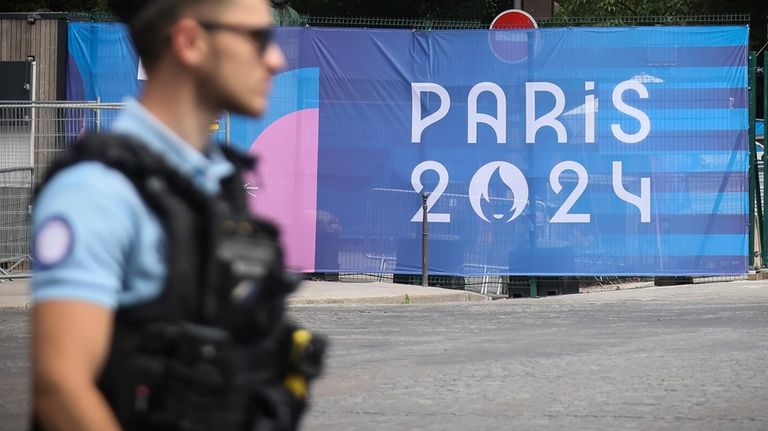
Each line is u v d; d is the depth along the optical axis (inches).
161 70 201.0
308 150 1540.4
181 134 201.0
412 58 1534.2
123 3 201.5
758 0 2874.0
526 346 960.9
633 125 1510.8
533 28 1519.4
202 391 188.1
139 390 185.6
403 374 818.2
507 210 1524.4
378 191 1539.1
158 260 187.5
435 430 633.6
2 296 1307.8
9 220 1486.2
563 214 1518.2
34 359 181.6
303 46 1539.1
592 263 1517.0
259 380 198.5
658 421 656.4
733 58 1501.0
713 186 1507.1
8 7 3398.1
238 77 200.7
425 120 1534.2
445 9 2994.6
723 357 884.0
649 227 1510.8
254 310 195.9
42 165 1510.8
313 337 213.9
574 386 767.7
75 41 1577.3
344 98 1539.1
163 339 186.2
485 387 765.9
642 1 2746.1
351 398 727.7
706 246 1508.4
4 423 658.2
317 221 1541.6
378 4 3021.7
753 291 1421.0
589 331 1063.6
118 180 185.3
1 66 1646.2
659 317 1172.5
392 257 1536.7
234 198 204.5
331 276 1563.7
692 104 1504.7
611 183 1512.1
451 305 1334.9
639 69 1508.4
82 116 1535.4
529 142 1521.9
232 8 200.2
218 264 189.9
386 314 1226.6
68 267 181.2
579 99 1515.7
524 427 641.6
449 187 1531.7
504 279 1555.1
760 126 1914.4
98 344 182.4
